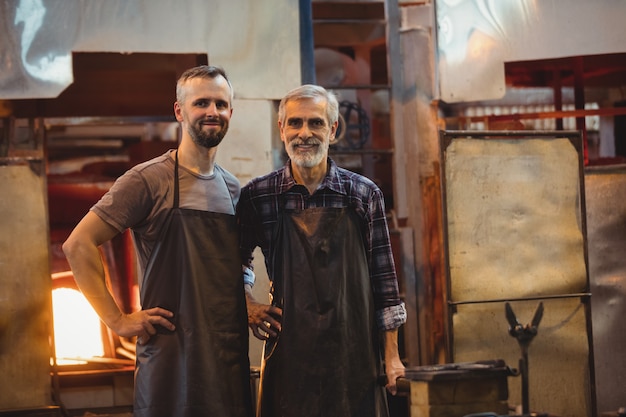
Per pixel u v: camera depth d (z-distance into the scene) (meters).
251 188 3.68
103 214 3.44
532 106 6.48
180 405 3.48
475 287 4.46
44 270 4.37
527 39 4.93
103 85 6.37
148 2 4.68
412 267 5.32
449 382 3.16
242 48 4.79
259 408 3.67
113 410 4.96
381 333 3.72
